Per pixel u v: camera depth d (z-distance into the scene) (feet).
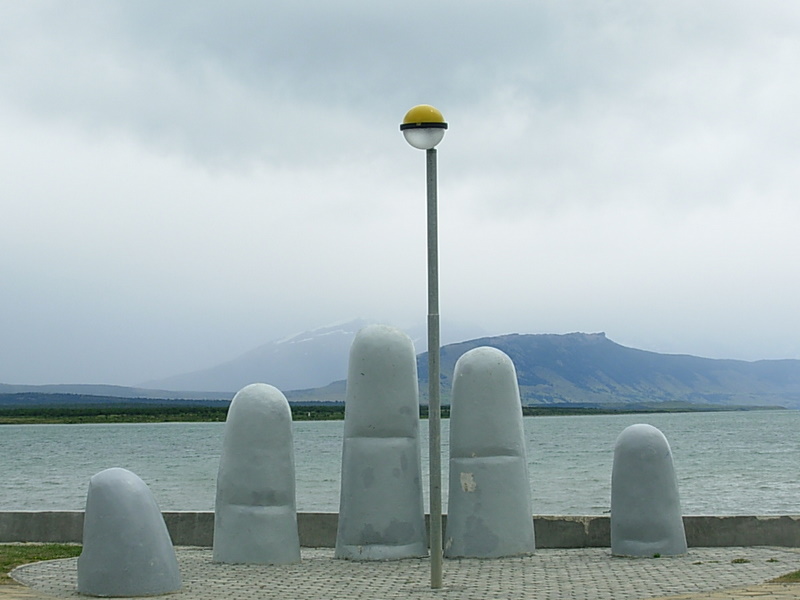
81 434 352.49
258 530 45.65
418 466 47.67
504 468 47.14
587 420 537.24
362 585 39.42
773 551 47.93
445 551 47.34
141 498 38.42
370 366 47.29
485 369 47.55
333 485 123.03
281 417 46.55
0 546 52.26
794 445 228.22
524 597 35.94
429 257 39.50
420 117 38.60
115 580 37.45
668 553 46.06
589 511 89.92
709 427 382.83
